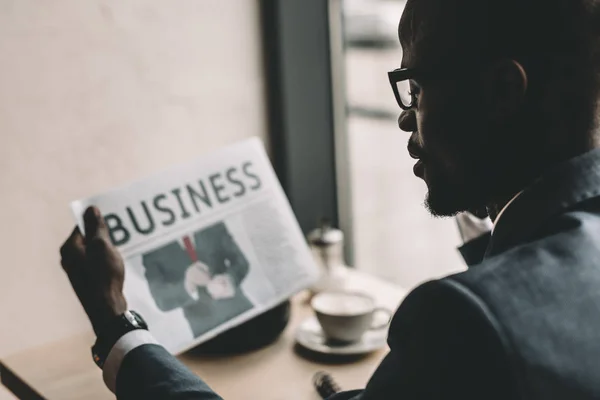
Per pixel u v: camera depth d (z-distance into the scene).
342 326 1.01
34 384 0.98
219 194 1.04
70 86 1.22
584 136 0.54
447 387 0.47
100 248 0.80
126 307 0.78
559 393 0.46
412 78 0.58
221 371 0.99
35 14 1.17
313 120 1.46
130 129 1.29
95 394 0.95
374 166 1.68
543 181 0.55
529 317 0.47
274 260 1.05
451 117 0.56
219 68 1.36
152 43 1.28
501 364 0.46
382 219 1.79
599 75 0.53
